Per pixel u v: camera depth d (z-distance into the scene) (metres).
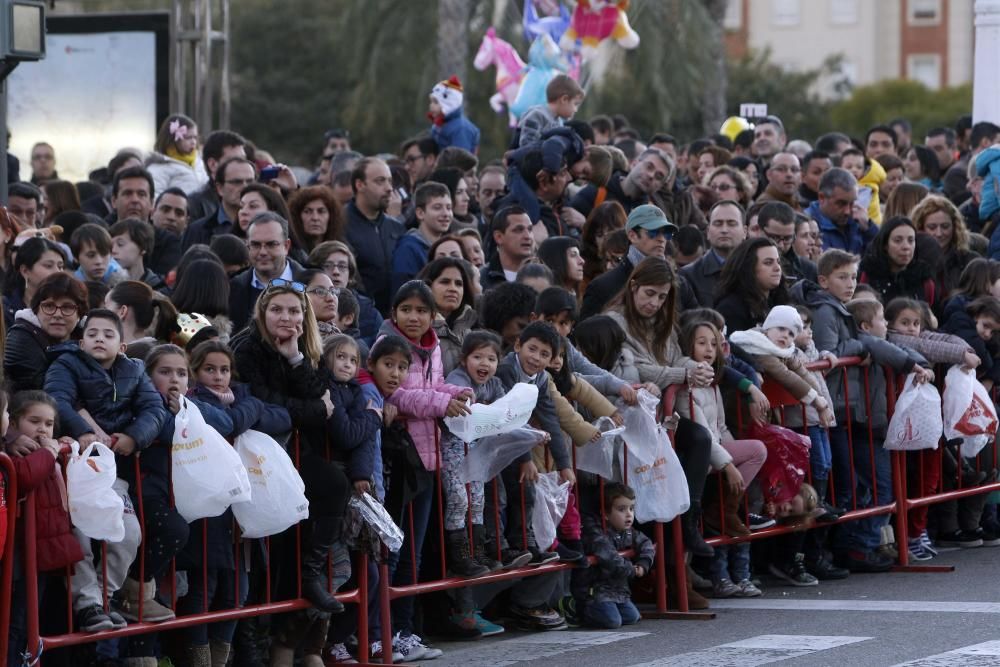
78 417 15.86
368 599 18.36
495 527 19.58
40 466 15.31
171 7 44.06
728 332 23.20
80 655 16.58
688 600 21.09
